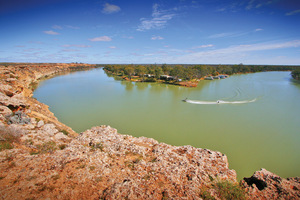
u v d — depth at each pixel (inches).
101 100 2166.6
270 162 913.5
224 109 1857.8
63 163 470.9
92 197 366.6
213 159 585.0
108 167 489.4
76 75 5467.5
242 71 7170.3
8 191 354.3
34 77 3585.1
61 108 1760.6
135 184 415.2
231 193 410.0
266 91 2839.6
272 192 409.1
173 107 1925.4
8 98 912.9
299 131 1285.7
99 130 812.0
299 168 868.0
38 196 352.2
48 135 740.0
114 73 6043.3
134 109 1818.4
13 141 576.4
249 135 1215.6
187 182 446.3
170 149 642.2
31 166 446.3
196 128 1330.0
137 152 593.0
